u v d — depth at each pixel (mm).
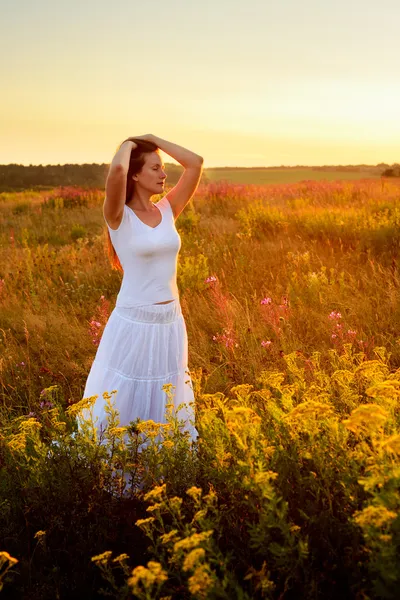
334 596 1930
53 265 8422
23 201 23938
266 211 12375
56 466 2623
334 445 2150
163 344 3150
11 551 2484
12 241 11758
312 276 6273
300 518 2143
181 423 2674
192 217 12320
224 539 2238
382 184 19781
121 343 3131
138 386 3125
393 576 1538
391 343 4562
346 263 7438
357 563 1875
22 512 2600
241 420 2072
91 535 2436
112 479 2578
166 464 2475
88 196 20781
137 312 3098
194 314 5828
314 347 4715
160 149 3281
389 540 1575
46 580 2326
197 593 1573
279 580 1998
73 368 4789
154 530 2383
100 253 9391
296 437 2248
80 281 7777
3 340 5641
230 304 5840
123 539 2410
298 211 12812
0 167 55938
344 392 2676
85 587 2305
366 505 1984
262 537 1787
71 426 3455
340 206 14602
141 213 3115
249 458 1978
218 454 2268
